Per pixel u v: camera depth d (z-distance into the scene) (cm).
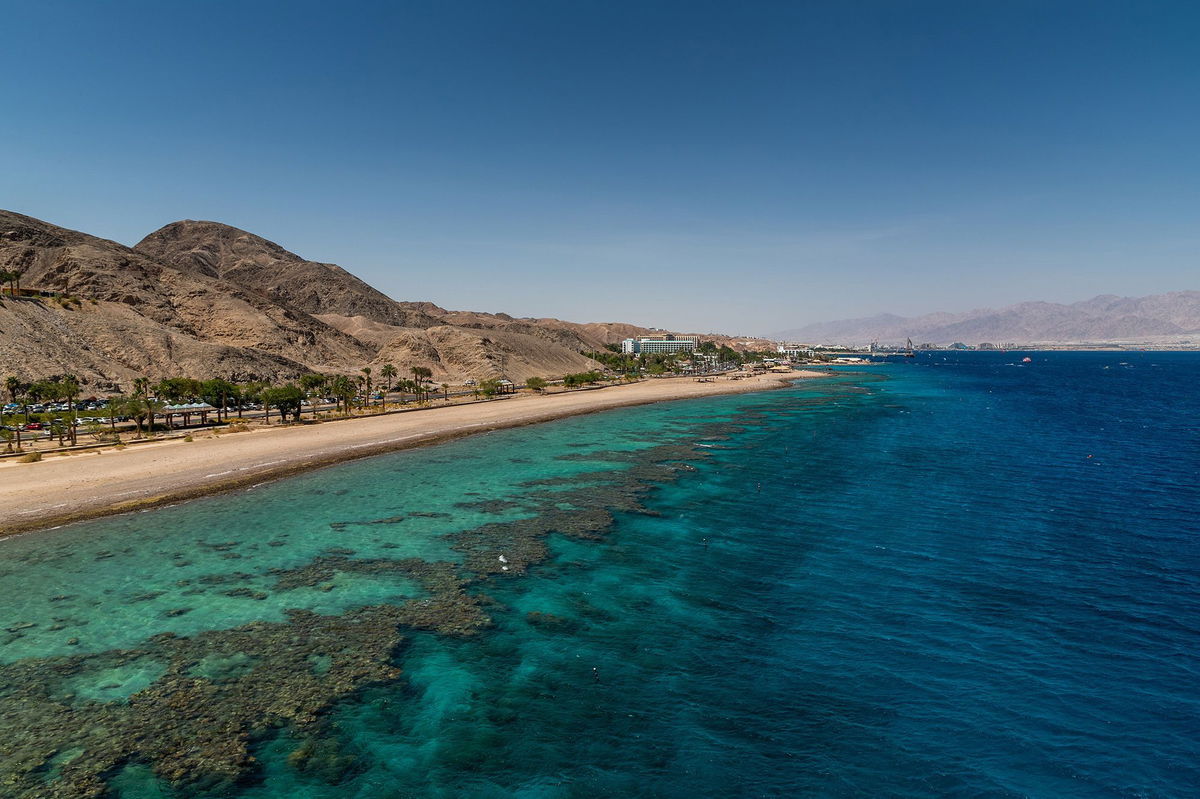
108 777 1634
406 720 1898
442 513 4156
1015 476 5297
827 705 1983
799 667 2209
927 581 2994
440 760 1725
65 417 7162
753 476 5297
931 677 2144
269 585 2922
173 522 3909
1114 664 2230
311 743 1789
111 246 16725
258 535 3669
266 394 8394
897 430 8100
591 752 1759
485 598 2794
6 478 4794
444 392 13675
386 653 2294
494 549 3444
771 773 1673
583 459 6053
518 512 4191
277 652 2289
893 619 2592
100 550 3384
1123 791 1608
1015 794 1597
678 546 3516
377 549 3438
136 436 6931
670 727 1872
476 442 7106
